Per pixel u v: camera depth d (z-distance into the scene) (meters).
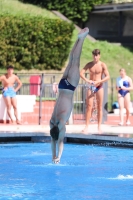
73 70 17.89
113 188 14.80
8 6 53.25
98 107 25.59
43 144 24.45
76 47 17.91
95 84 24.95
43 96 36.28
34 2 56.88
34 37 47.41
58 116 17.80
